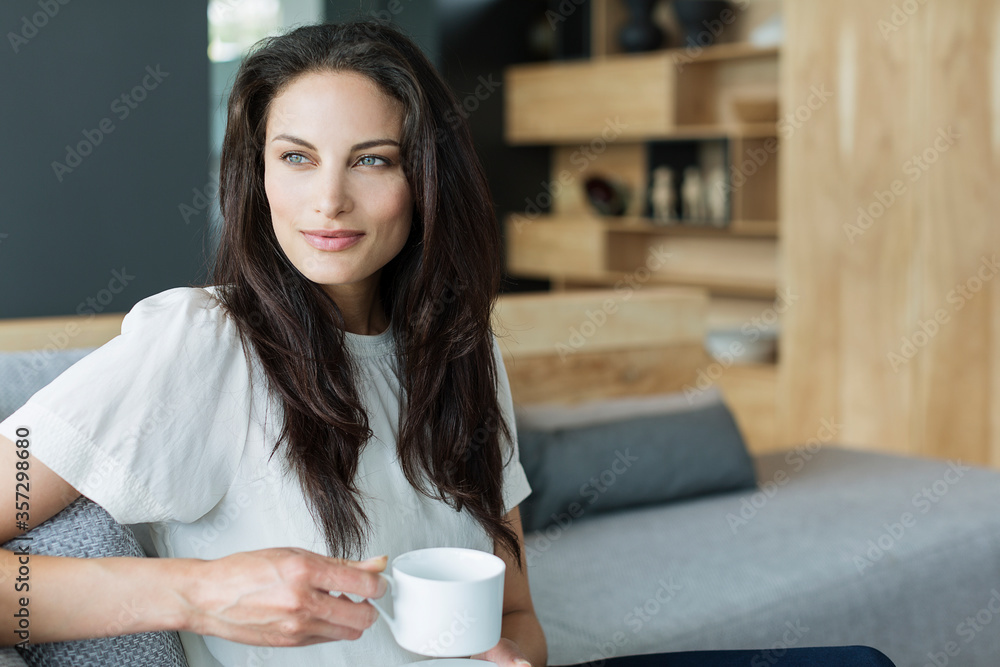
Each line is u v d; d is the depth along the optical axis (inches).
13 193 100.3
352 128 35.5
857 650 46.1
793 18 156.2
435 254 39.4
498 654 37.5
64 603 30.4
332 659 37.8
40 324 66.8
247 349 36.6
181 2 109.3
